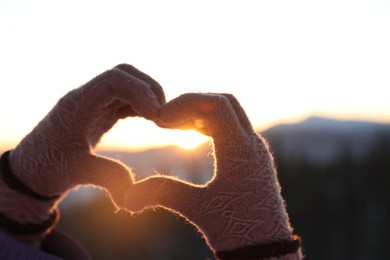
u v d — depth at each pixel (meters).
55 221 0.60
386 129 19.08
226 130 0.49
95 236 6.66
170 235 6.41
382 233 9.18
